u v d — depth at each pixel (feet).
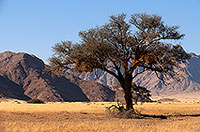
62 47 115.24
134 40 106.93
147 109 148.97
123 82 113.39
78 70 114.62
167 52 110.22
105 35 107.55
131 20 107.55
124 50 109.19
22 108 153.28
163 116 111.96
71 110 139.85
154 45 108.78
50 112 128.57
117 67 113.09
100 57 109.29
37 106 179.83
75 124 72.02
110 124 71.77
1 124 69.92
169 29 106.22
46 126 66.03
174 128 63.46
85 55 107.34
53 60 114.73
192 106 180.75
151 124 76.79
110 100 571.69
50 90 556.92
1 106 180.45
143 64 116.88
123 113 104.83
